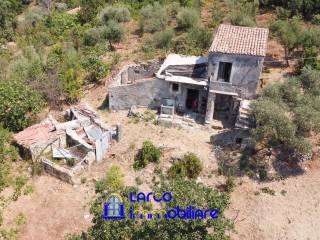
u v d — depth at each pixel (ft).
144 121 93.04
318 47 108.68
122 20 152.46
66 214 71.00
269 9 145.18
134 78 106.73
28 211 71.61
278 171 78.48
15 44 155.12
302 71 91.25
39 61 119.24
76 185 76.89
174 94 93.91
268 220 69.00
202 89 91.04
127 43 134.72
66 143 86.94
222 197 53.78
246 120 84.43
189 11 138.62
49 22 162.61
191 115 94.07
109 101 98.02
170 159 80.53
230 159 80.74
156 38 126.11
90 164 80.89
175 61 97.14
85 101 105.09
